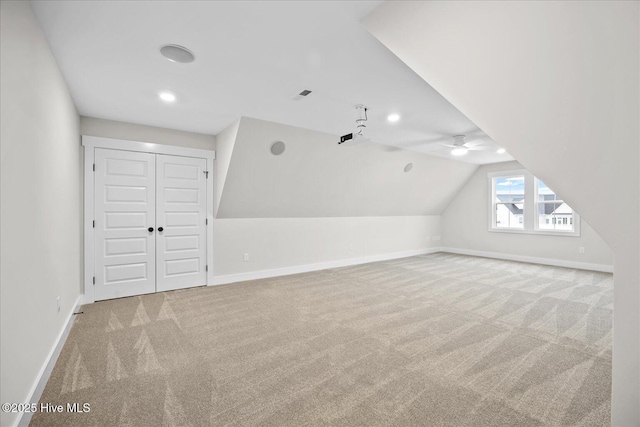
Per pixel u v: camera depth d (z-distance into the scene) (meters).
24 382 1.63
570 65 1.30
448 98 1.75
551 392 1.86
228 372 2.10
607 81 1.24
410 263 6.53
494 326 2.94
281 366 2.18
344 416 1.64
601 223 1.41
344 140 3.74
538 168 1.57
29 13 1.69
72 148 3.06
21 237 1.61
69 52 2.21
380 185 6.15
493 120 1.64
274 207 5.16
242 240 4.96
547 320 3.09
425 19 1.62
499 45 1.45
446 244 8.26
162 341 2.60
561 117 1.42
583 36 1.23
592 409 1.69
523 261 6.66
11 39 1.47
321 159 4.88
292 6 1.74
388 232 7.17
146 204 4.08
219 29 1.96
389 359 2.28
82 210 3.63
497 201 7.23
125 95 3.03
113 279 3.86
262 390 1.89
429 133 4.51
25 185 1.66
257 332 2.80
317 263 5.88
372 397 1.81
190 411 1.68
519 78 1.47
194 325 2.97
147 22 1.88
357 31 1.99
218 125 4.11
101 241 3.77
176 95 3.04
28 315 1.71
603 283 4.66
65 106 2.68
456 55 1.60
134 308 3.49
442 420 1.60
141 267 4.06
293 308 3.50
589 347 2.48
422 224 7.94
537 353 2.38
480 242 7.48
